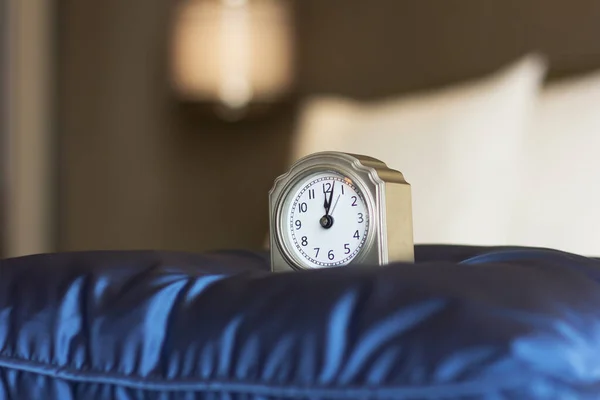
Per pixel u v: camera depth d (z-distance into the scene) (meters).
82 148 1.80
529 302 0.56
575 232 1.22
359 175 0.68
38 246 1.75
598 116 1.26
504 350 0.53
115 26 1.78
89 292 0.62
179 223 1.72
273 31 1.67
